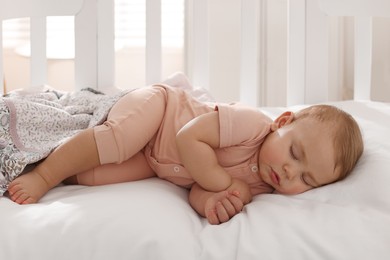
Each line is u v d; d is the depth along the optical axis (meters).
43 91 1.29
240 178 0.94
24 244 0.68
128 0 2.08
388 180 0.79
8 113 0.96
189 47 2.04
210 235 0.72
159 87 1.05
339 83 1.99
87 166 0.90
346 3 1.39
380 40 1.83
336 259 0.63
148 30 1.40
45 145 0.95
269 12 1.99
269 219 0.73
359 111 1.21
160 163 0.97
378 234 0.67
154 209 0.75
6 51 2.13
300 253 0.65
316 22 1.40
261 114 0.96
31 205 0.78
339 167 0.85
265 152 0.89
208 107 1.04
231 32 2.01
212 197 0.85
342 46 1.97
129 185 0.88
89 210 0.73
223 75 2.03
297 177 0.85
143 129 0.94
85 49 1.40
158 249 0.66
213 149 0.93
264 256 0.65
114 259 0.67
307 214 0.74
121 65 2.10
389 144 0.93
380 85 1.84
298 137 0.86
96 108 1.11
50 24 2.10
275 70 2.00
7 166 0.88
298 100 1.41
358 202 0.79
